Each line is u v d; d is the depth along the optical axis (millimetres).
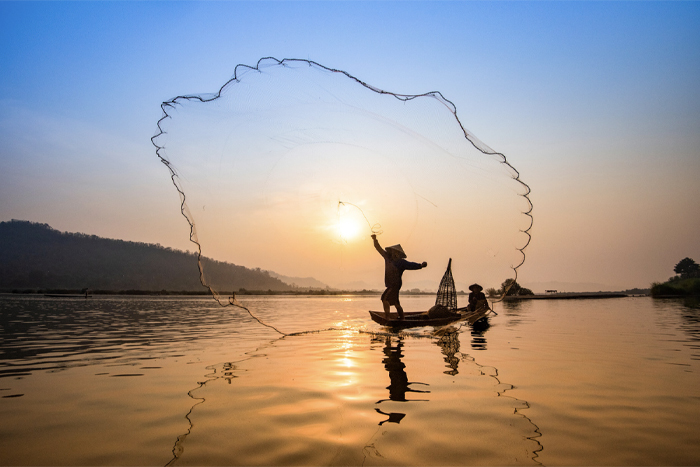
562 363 6711
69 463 3115
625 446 3395
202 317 17062
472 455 3215
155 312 20281
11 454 3273
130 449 3355
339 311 21203
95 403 4574
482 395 4828
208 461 3129
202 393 4934
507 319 15578
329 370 6172
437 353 7695
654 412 4230
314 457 3188
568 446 3387
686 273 58938
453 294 13500
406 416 4094
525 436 3596
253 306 27062
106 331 11656
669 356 7383
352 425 3855
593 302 30406
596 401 4594
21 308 22812
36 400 4691
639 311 20109
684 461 3117
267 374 5918
